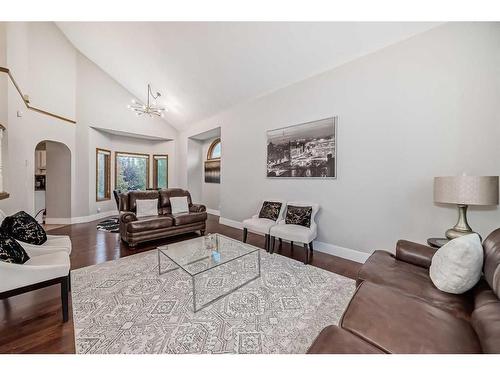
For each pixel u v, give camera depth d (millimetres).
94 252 3145
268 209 3553
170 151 7215
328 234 3176
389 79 2559
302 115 3436
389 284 1447
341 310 1812
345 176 2971
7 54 3029
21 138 3318
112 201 6324
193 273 1868
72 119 4984
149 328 1576
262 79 3725
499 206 1966
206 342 1449
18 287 1474
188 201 4441
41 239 2174
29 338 1460
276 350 1390
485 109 2010
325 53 2908
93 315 1717
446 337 950
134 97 6129
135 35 3982
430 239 2096
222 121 5102
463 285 1268
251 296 2020
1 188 2814
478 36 2029
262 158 4121
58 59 4555
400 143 2504
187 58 3979
